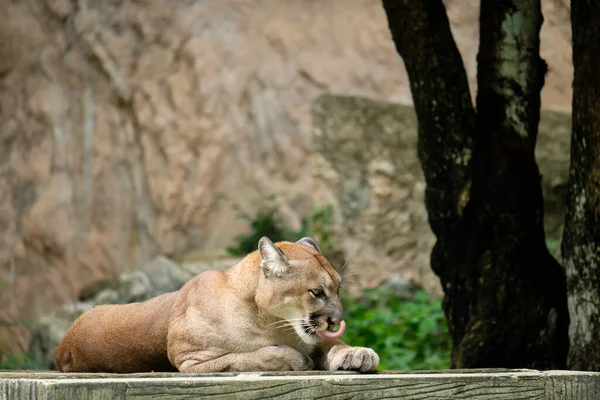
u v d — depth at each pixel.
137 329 6.73
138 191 18.52
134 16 18.92
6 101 19.08
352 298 14.48
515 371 6.21
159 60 18.77
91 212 18.77
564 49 15.70
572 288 7.78
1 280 18.77
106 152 18.81
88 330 7.00
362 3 18.84
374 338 12.34
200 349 6.20
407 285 15.50
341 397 5.34
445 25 8.34
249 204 18.20
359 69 18.50
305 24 18.88
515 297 8.19
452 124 8.35
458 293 8.52
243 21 18.91
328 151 16.45
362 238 16.14
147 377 5.39
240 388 5.12
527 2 8.32
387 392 5.45
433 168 8.54
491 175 8.30
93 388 4.84
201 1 18.97
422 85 8.38
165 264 15.28
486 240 8.32
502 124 8.32
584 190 7.62
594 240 7.54
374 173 16.36
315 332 6.14
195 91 18.61
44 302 18.61
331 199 16.30
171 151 18.39
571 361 7.75
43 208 18.86
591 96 7.48
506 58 8.32
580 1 7.54
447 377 5.62
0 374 6.27
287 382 5.23
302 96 18.52
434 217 8.63
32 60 19.11
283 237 16.33
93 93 18.98
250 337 6.22
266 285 6.16
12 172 18.97
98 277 18.52
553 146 15.87
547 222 15.57
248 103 18.61
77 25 18.97
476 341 8.16
